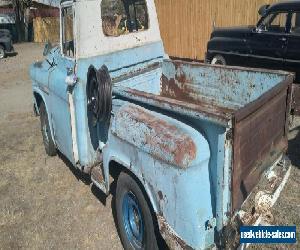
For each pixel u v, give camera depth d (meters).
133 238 3.46
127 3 4.37
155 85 4.76
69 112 4.21
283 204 4.16
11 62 16.75
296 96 5.15
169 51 13.21
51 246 3.77
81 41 3.99
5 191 4.84
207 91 4.39
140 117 3.06
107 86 3.46
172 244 2.73
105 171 3.61
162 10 12.84
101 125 3.90
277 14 7.71
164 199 2.77
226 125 2.40
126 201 3.40
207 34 11.84
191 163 2.56
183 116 2.82
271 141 3.24
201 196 2.62
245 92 4.01
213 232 2.67
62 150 4.89
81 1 3.91
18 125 7.36
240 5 10.79
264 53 8.02
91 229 3.99
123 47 4.37
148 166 2.88
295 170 4.90
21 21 27.22
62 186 4.86
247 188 2.77
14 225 4.14
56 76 4.56
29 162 5.60
